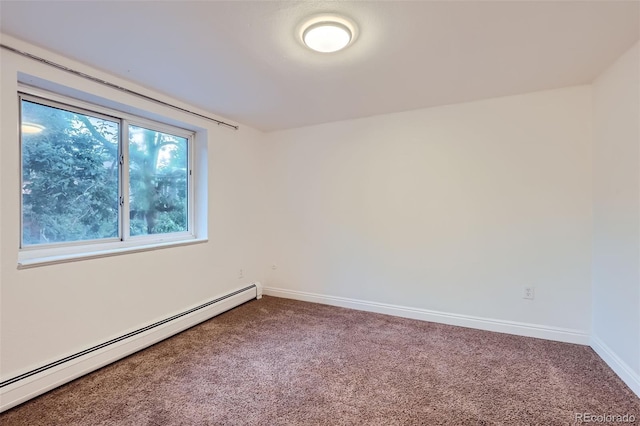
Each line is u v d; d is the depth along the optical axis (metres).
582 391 1.81
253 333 2.68
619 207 1.99
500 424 1.55
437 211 2.91
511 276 2.64
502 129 2.64
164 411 1.65
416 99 2.70
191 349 2.38
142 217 2.65
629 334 1.87
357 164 3.29
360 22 1.57
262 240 3.83
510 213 2.64
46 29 1.62
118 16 1.52
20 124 1.90
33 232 1.97
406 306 3.07
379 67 2.08
